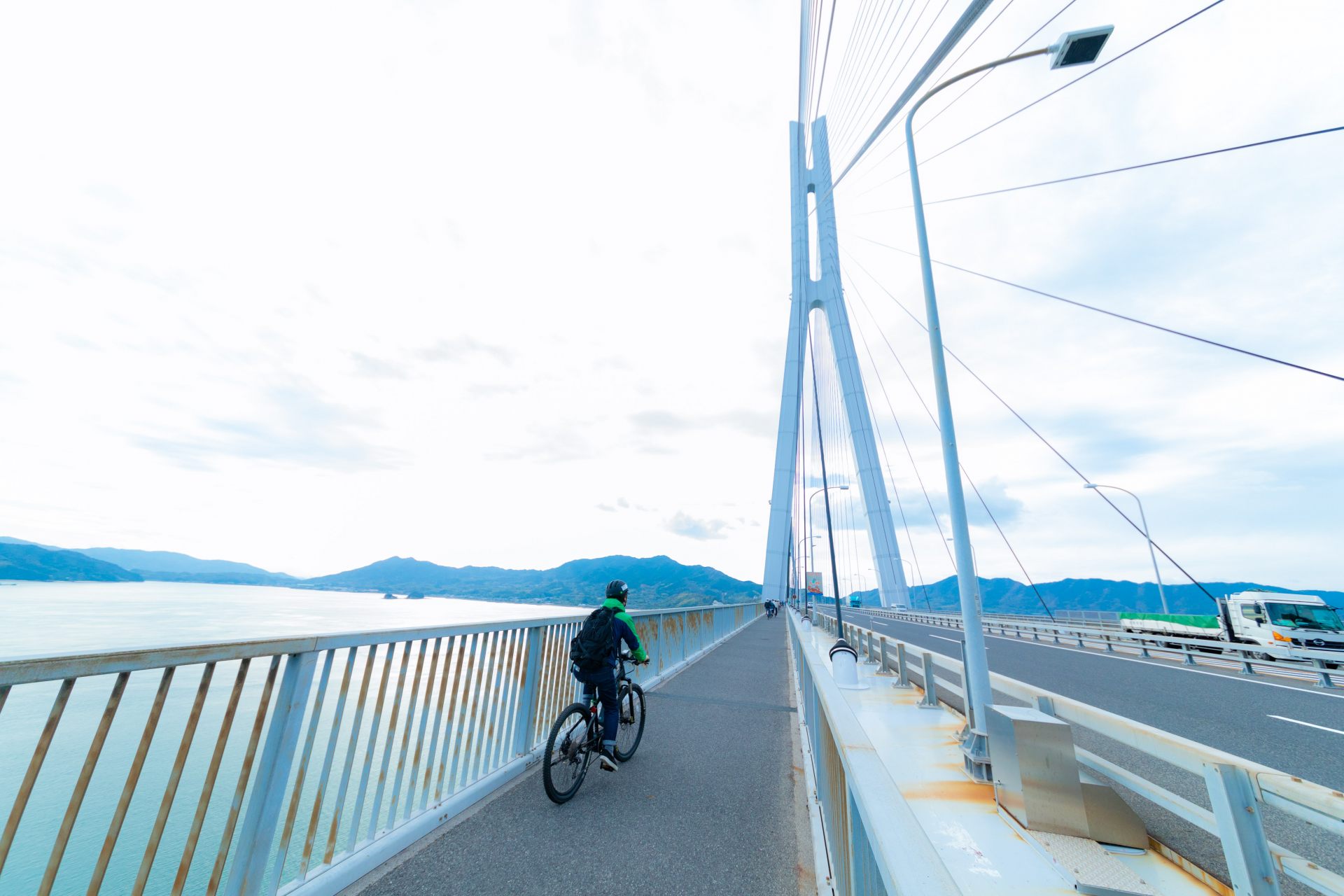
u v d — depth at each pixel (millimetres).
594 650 4305
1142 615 20281
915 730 5188
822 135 58719
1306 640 13227
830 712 2734
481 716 4090
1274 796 2057
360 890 2734
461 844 3248
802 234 59938
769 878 3033
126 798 1917
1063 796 3033
